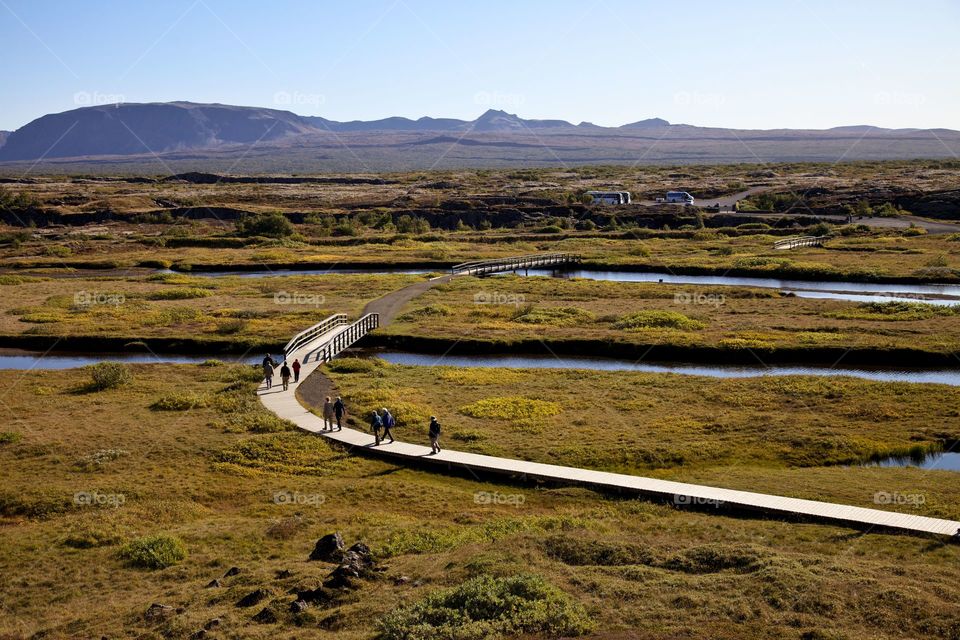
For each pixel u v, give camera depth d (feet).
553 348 196.03
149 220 510.99
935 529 82.94
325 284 291.99
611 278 313.32
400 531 85.87
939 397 138.31
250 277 317.42
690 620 58.80
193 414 137.49
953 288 263.29
